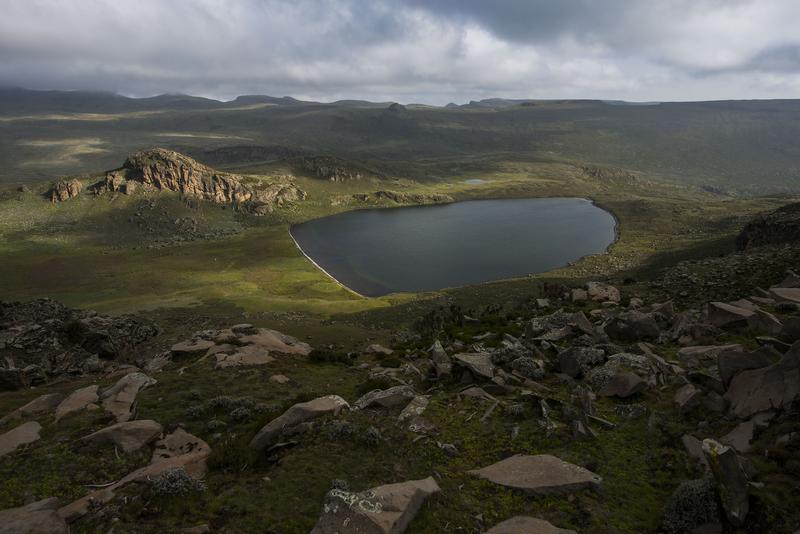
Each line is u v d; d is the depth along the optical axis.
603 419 20.52
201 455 19.33
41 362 47.25
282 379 31.59
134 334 64.12
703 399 20.12
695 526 13.12
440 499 15.20
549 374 27.75
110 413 24.06
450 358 32.72
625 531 13.68
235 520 14.48
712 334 29.03
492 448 19.31
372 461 18.11
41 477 17.73
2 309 63.00
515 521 13.80
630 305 44.53
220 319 127.31
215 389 28.84
